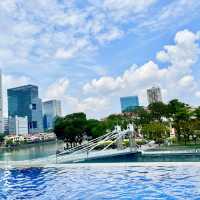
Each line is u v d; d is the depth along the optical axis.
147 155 43.78
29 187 22.97
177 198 16.77
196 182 20.53
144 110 130.12
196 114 75.81
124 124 110.19
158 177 23.23
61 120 95.44
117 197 17.92
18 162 39.22
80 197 18.52
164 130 74.38
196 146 51.38
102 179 24.52
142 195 18.00
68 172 30.03
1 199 19.06
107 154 44.94
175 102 104.00
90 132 94.69
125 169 28.70
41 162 38.75
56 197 18.86
